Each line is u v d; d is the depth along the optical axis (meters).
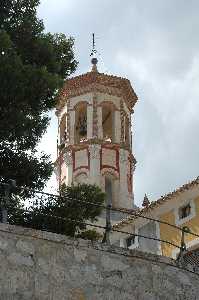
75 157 47.00
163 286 14.69
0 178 20.44
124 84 50.38
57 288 13.31
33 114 21.08
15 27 21.81
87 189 21.55
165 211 32.41
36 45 21.67
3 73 19.50
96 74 49.69
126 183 46.88
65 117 49.22
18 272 13.05
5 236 13.27
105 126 49.91
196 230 30.45
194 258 17.05
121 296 14.00
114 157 47.31
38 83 20.25
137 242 32.59
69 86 49.88
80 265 13.81
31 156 21.23
